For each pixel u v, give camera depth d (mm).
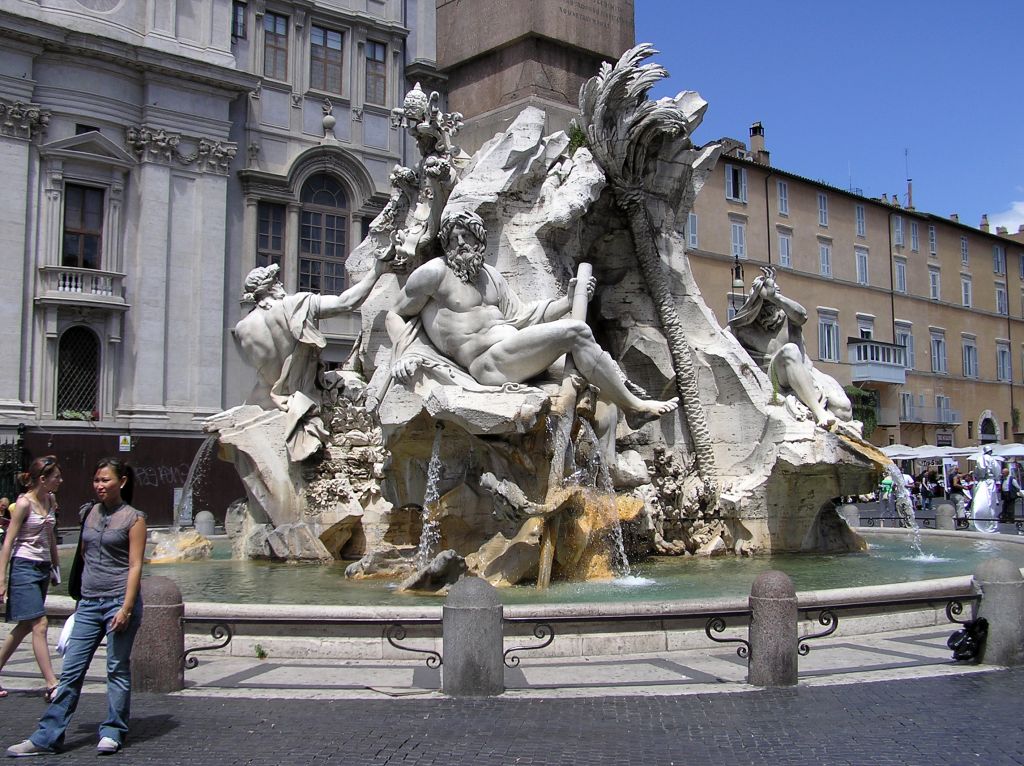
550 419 9688
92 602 5102
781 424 12328
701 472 12656
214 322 31016
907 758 4820
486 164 11688
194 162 31078
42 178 28484
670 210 13375
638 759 4805
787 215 40531
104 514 5219
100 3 29469
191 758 4859
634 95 12008
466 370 10109
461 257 10039
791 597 6281
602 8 13852
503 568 9375
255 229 32500
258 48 32938
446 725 5375
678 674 6480
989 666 6781
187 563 12625
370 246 13789
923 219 47406
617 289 13031
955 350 48906
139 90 30219
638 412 10141
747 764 4746
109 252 29609
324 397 13305
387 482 11266
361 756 4863
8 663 7109
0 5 27281
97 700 6105
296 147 33688
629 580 9789
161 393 29844
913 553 12977
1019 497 22406
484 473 9984
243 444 12625
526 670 6605
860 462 12133
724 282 37781
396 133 36219
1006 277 52844
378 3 36031
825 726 5355
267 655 6930
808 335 41312
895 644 7445
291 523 12539
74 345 29094
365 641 6910
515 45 13383
